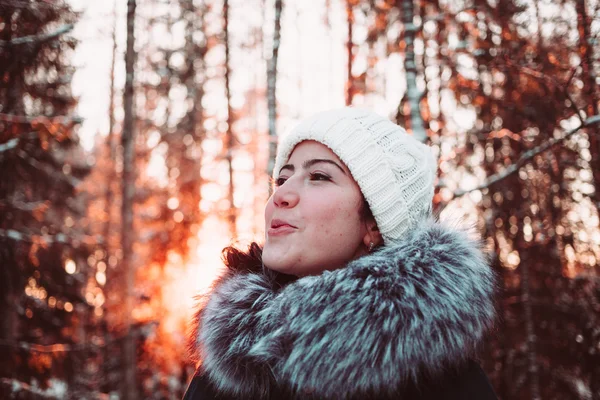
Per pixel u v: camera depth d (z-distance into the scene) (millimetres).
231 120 11234
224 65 11703
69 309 7500
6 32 6070
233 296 1158
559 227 6039
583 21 3662
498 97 5898
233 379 1082
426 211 1255
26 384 6309
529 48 4309
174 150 12797
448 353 942
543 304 6293
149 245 12109
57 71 7023
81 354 7473
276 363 1008
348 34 8461
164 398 9977
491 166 6340
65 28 6312
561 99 4105
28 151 7184
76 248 7742
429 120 6957
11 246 6430
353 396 945
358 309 958
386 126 1226
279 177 1241
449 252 1062
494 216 6375
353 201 1150
